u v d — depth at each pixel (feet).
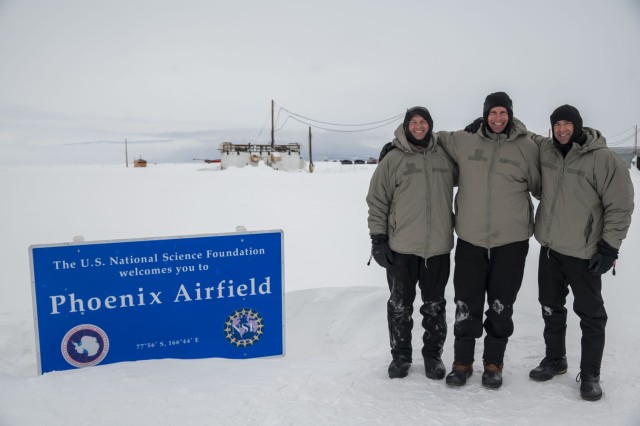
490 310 8.78
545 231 8.43
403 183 8.80
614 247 7.65
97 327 10.15
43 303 9.78
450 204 8.89
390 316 9.24
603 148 7.86
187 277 10.66
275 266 11.25
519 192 8.47
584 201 7.95
